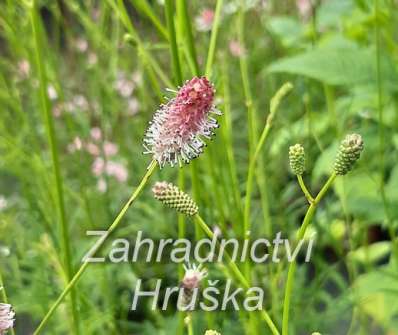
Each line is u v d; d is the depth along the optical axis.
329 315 0.50
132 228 0.58
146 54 0.41
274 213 0.59
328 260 0.64
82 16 0.58
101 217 0.62
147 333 0.53
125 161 0.65
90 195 0.62
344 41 0.61
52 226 0.55
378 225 0.64
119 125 0.67
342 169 0.30
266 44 0.75
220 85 0.48
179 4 0.40
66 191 0.59
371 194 0.51
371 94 0.54
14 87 0.58
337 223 0.56
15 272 0.52
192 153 0.31
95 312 0.50
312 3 0.55
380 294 0.49
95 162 0.63
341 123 0.55
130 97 0.70
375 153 0.58
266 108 0.67
